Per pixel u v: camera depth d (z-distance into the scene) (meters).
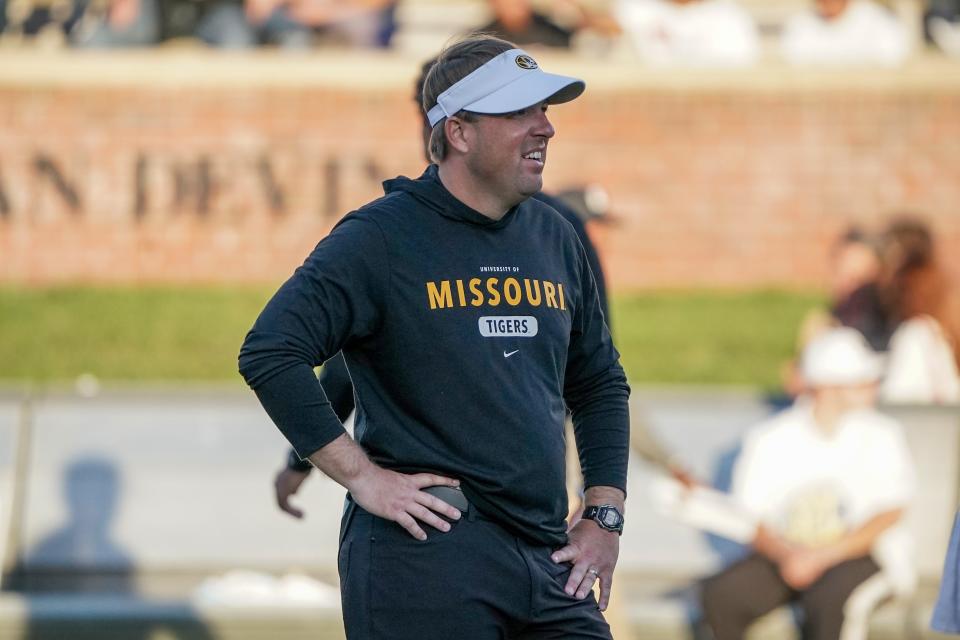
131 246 36.88
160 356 34.84
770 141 37.25
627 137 37.28
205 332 35.59
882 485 19.64
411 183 10.45
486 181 10.22
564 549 10.50
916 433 20.03
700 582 19.33
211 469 20.56
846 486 19.70
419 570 9.98
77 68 36.75
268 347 9.84
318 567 20.41
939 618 11.72
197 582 20.27
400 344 10.05
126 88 36.88
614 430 11.12
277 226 37.19
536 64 10.42
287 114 37.22
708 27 37.84
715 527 19.80
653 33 37.91
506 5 37.66
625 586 19.91
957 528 11.74
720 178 37.28
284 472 13.32
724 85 37.25
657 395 20.61
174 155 37.00
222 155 37.12
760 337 35.66
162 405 20.77
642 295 36.84
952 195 37.06
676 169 37.25
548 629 10.31
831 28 38.22
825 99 37.19
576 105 37.25
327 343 10.03
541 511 10.24
